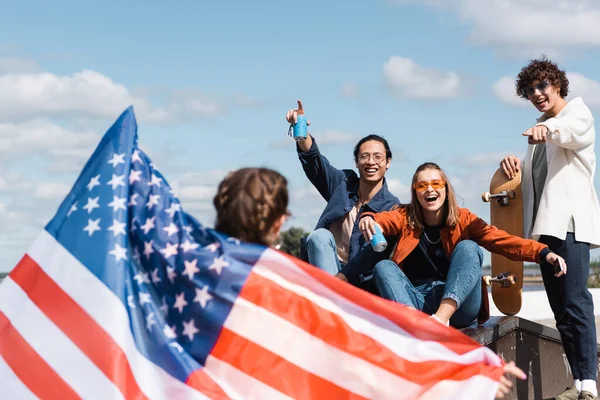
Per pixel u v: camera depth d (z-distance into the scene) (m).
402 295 4.77
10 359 3.02
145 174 3.27
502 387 3.42
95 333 2.98
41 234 3.17
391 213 5.10
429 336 3.38
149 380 2.98
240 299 3.16
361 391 3.24
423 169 4.93
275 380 3.13
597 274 11.96
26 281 3.12
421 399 3.28
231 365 3.10
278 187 3.23
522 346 5.40
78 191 3.22
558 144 5.06
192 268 3.15
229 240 3.20
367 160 5.47
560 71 5.35
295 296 3.25
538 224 5.25
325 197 5.83
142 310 3.10
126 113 3.31
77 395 2.93
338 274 5.14
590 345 5.16
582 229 5.16
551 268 5.25
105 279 3.04
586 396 5.08
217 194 3.27
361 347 3.29
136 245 3.19
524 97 5.47
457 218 4.93
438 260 5.04
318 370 3.20
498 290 5.61
